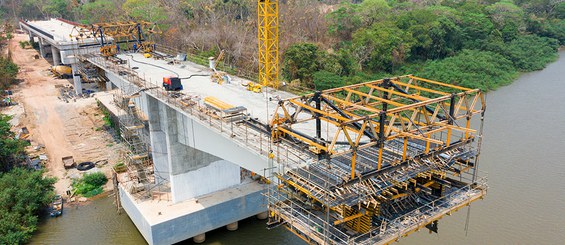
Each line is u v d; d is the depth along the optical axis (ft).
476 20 381.40
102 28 237.04
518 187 168.76
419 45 340.39
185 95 147.84
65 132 225.56
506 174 177.78
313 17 365.40
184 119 143.02
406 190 97.30
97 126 232.94
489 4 454.40
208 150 136.77
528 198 161.79
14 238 144.56
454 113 104.17
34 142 213.87
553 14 483.92
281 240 152.15
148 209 148.05
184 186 152.05
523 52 373.81
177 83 154.92
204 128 134.62
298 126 125.39
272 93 163.22
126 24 240.73
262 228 158.71
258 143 110.52
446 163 99.55
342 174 90.27
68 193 175.01
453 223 149.28
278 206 98.02
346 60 296.71
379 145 91.25
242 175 169.99
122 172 175.94
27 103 261.65
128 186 161.58
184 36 326.85
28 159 193.36
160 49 316.60
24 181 163.32
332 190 85.87
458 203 99.76
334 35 353.31
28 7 511.81
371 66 313.73
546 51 400.26
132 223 160.15
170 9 380.58
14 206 155.53
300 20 357.00
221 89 165.58
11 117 236.22
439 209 97.91
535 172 179.52
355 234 93.35
